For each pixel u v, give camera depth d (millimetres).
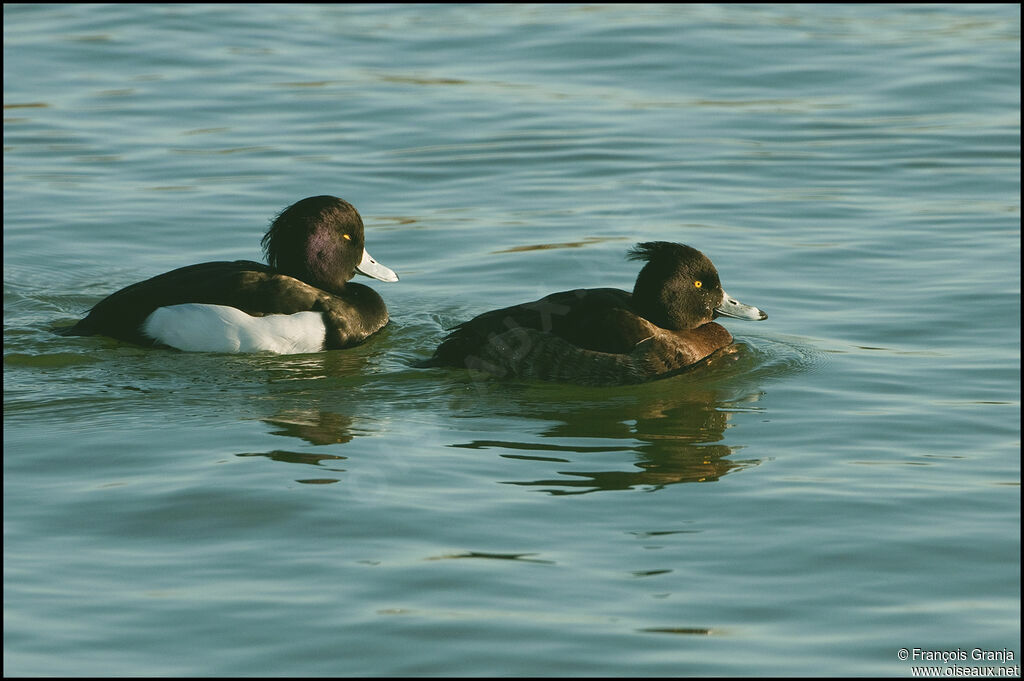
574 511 9125
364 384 11977
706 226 16406
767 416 11086
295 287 13266
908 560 8398
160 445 10328
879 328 13227
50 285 14727
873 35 24719
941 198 17344
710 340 12711
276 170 18406
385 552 8477
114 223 16594
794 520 8961
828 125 20203
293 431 10680
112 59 23156
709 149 19250
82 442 10391
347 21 25734
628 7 26625
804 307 13898
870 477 9695
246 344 12914
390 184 18000
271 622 7641
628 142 19484
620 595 7961
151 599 7895
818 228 16344
